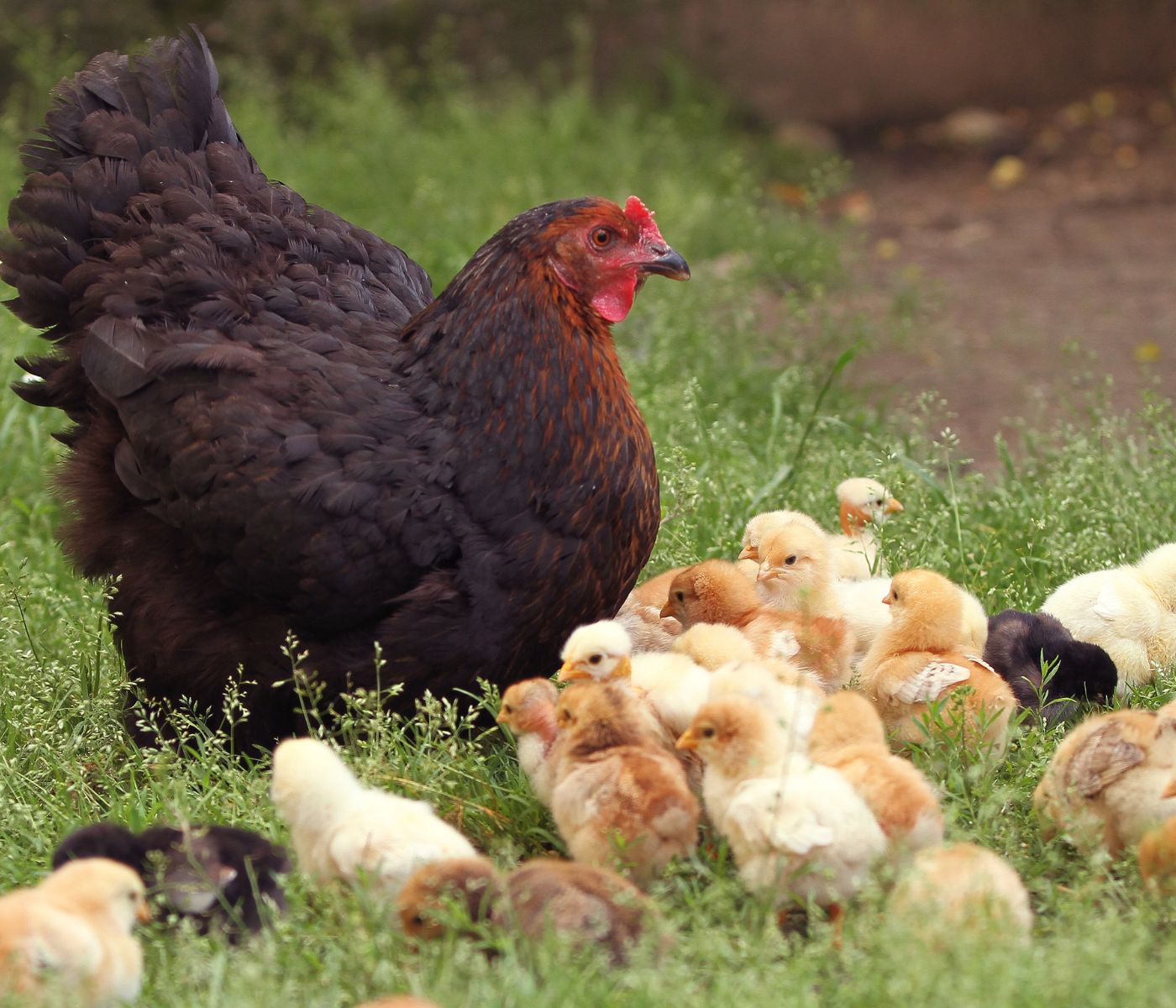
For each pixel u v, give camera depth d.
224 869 5.93
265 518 7.11
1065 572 9.37
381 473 7.18
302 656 7.21
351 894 5.86
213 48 21.62
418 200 17.14
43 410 12.00
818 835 5.78
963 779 6.89
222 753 7.30
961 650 7.59
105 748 7.73
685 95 23.17
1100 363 15.35
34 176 8.35
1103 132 25.38
